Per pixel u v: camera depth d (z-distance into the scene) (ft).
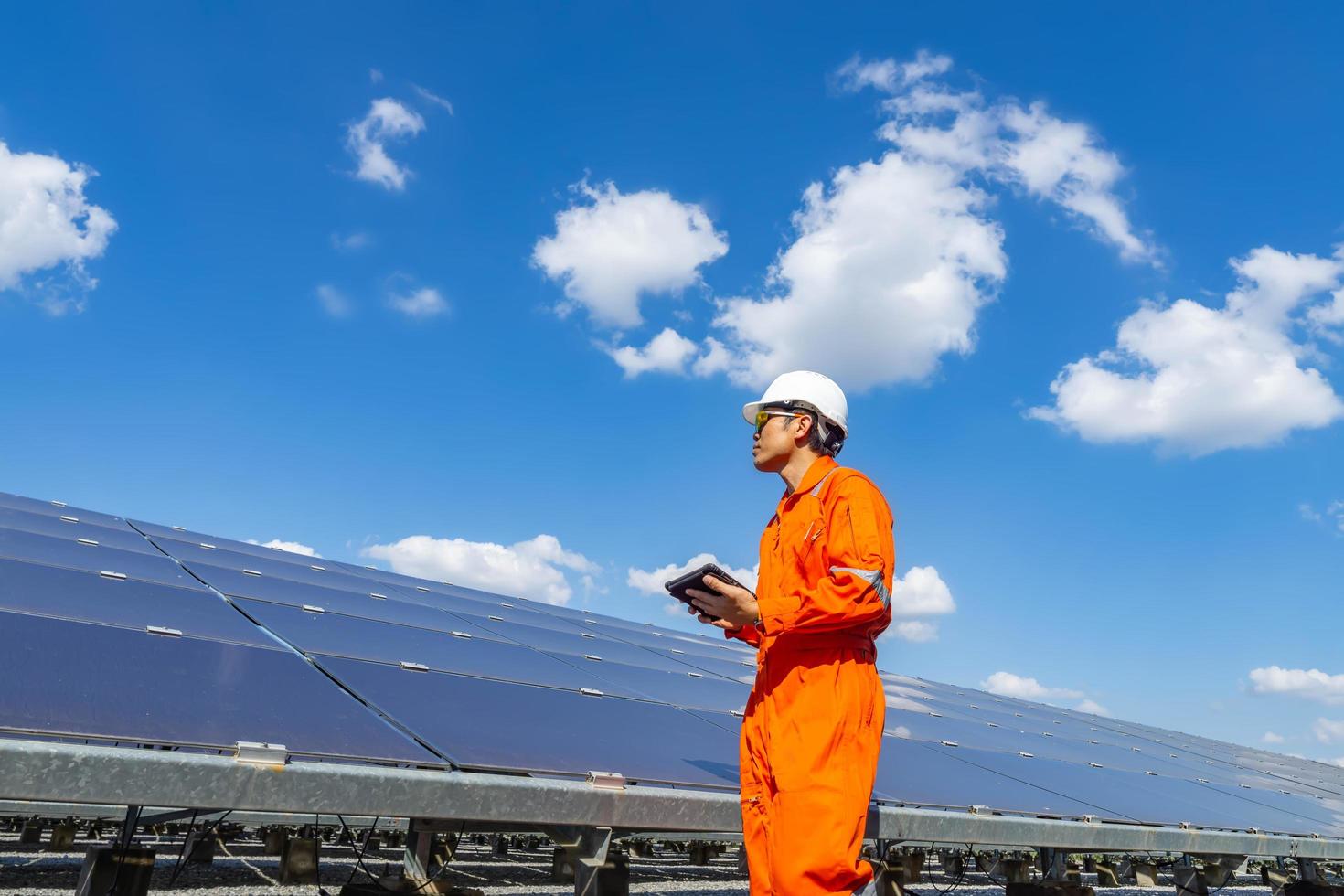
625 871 11.87
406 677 14.56
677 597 10.46
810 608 9.62
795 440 11.53
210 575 23.12
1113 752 32.86
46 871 22.71
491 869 28.99
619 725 14.89
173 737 8.85
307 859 21.90
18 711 8.54
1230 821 21.76
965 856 35.09
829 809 9.25
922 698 34.60
